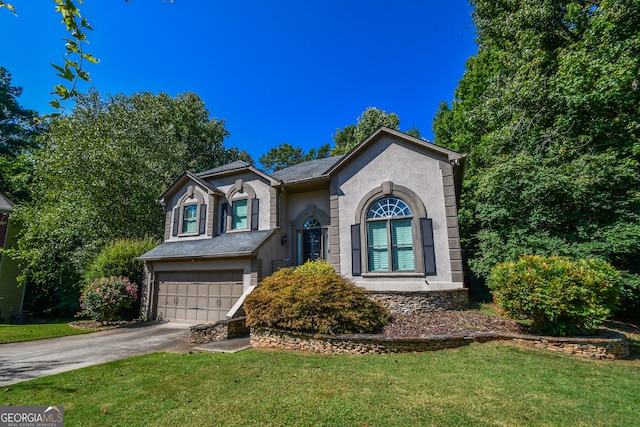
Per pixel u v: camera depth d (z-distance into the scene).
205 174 17.17
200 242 15.79
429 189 11.79
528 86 13.30
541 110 13.23
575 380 5.70
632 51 11.48
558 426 4.25
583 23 14.03
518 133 13.76
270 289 9.67
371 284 11.87
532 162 11.55
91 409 4.96
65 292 20.20
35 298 21.62
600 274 7.34
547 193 10.86
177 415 4.69
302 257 15.09
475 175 19.11
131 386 5.93
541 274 7.65
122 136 20.64
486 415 4.51
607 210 10.46
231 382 5.98
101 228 18.39
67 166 17.95
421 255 11.39
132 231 19.97
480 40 20.80
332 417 4.51
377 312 9.05
